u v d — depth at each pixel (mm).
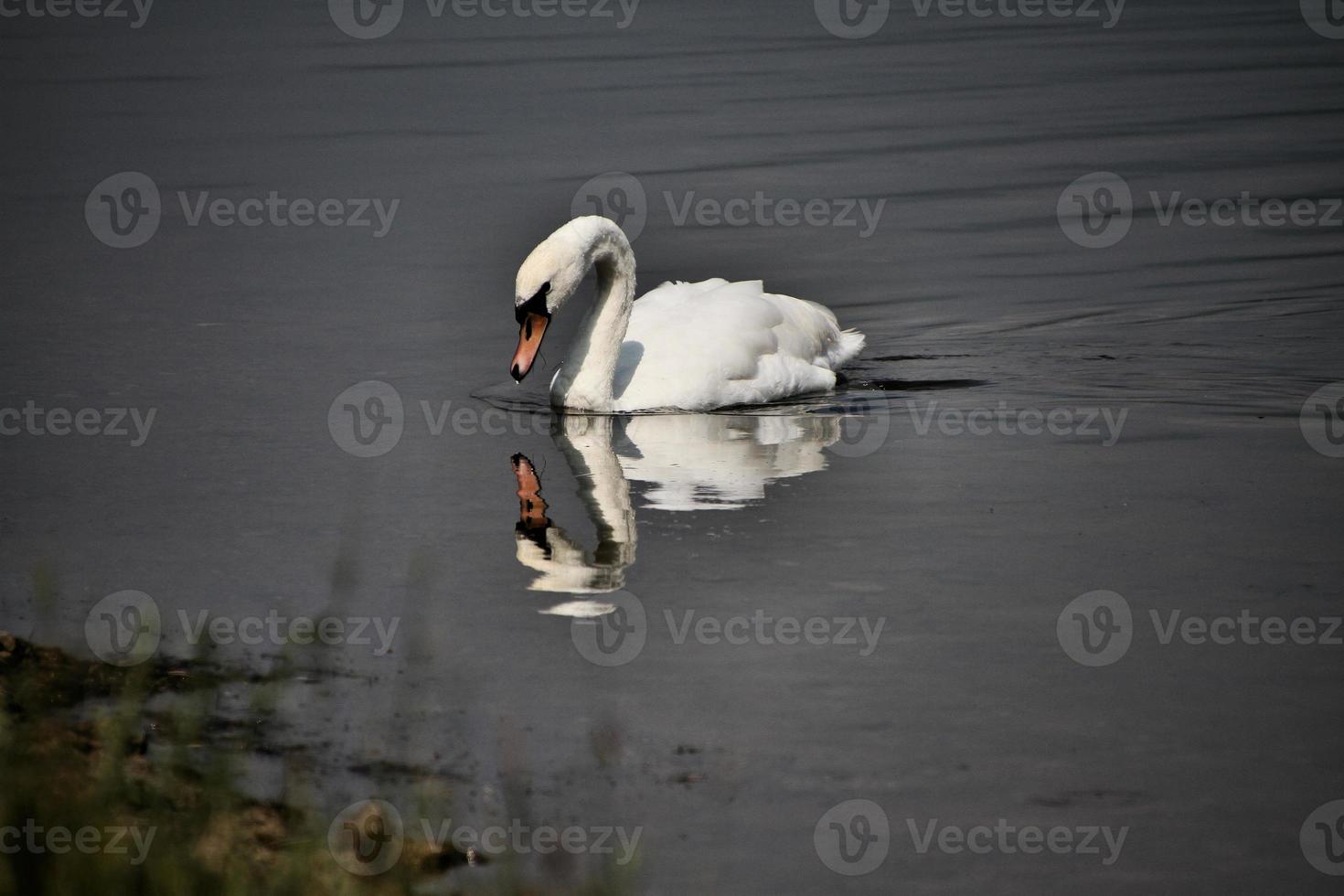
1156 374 17406
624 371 16922
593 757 9562
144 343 18844
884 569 12219
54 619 11305
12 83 34344
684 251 22422
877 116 29953
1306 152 26922
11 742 8953
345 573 12195
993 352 18453
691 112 30344
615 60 35594
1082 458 14805
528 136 28578
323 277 21516
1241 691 10266
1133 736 9750
